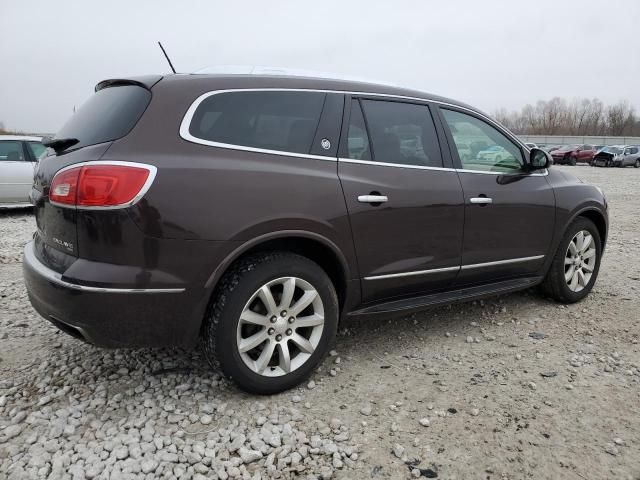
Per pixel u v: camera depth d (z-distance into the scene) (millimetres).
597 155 35531
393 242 3264
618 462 2377
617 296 4836
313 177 2924
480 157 3854
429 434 2576
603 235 4805
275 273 2783
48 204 2656
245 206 2670
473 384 3086
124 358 3332
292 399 2883
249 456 2363
